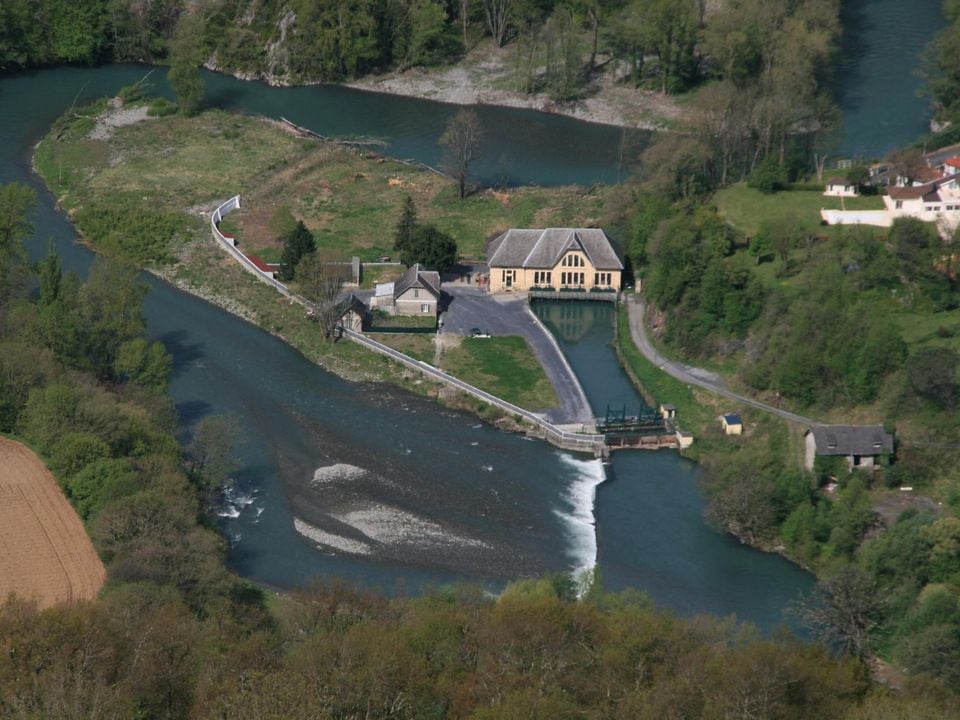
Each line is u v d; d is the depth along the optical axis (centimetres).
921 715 14362
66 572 17162
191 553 16950
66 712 13025
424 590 17488
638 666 14725
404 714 13625
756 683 14338
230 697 13188
